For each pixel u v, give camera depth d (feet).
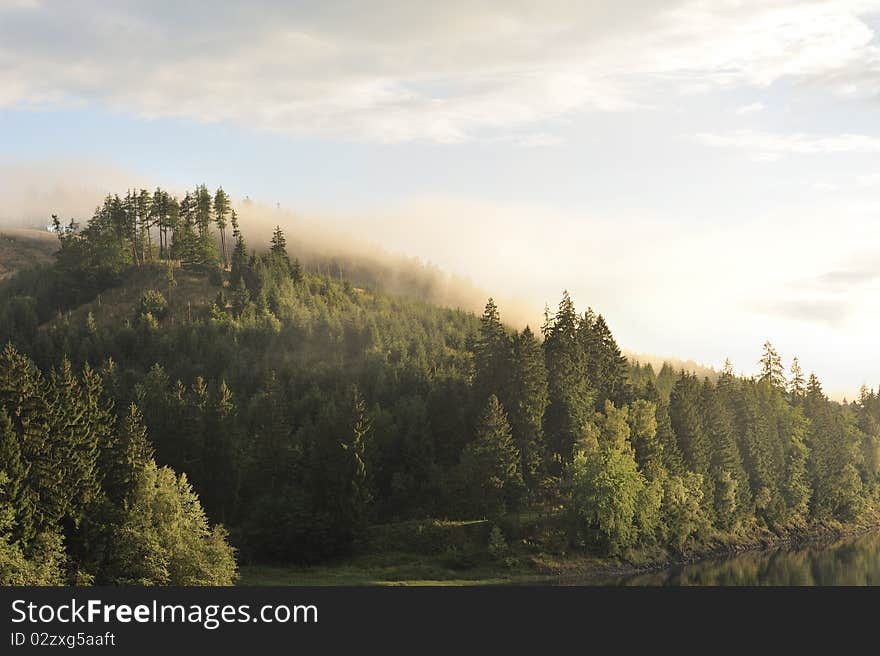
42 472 259.19
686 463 463.01
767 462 517.14
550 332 548.72
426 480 446.19
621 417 429.79
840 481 568.41
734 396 561.43
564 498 415.64
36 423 265.75
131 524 265.34
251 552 378.12
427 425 469.98
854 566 402.52
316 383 649.61
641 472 421.18
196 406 464.65
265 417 506.89
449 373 648.38
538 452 441.68
